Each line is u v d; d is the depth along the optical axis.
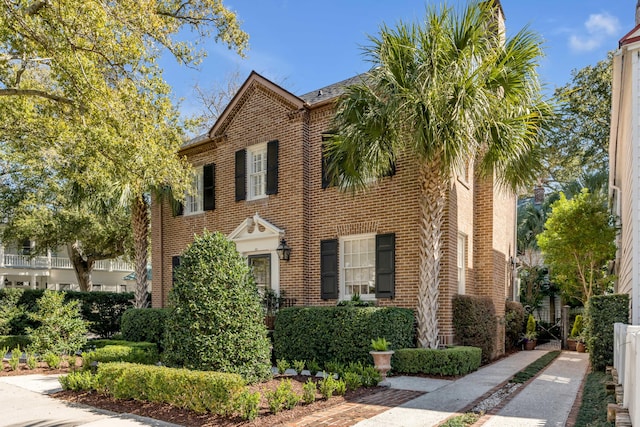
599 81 21.80
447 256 11.67
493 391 8.27
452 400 7.52
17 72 11.48
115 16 10.68
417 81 9.50
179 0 13.84
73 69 10.59
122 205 16.48
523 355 14.73
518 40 10.09
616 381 8.01
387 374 9.89
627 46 9.19
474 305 11.73
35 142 13.98
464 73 9.39
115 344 12.54
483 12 9.97
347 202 13.10
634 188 9.04
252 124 15.37
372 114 10.05
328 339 10.84
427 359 9.85
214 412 6.41
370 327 10.30
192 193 15.24
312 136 14.10
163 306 17.73
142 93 12.21
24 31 9.88
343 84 15.66
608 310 9.78
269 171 14.66
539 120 10.45
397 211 12.13
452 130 9.32
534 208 26.86
